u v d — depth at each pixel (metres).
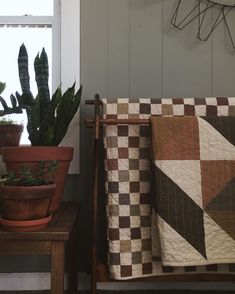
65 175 1.08
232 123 1.05
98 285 1.30
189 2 1.34
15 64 1.39
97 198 1.21
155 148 1.03
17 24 1.39
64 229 0.83
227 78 1.34
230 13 1.34
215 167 1.03
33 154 0.98
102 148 1.25
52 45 1.37
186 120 1.05
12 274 1.31
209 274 1.11
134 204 1.12
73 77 1.31
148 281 1.11
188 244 0.99
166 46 1.34
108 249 1.11
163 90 1.33
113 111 1.16
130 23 1.33
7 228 0.82
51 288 0.81
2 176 0.94
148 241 1.11
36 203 0.83
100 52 1.33
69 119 1.12
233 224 1.01
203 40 1.34
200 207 1.01
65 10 1.32
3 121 1.16
